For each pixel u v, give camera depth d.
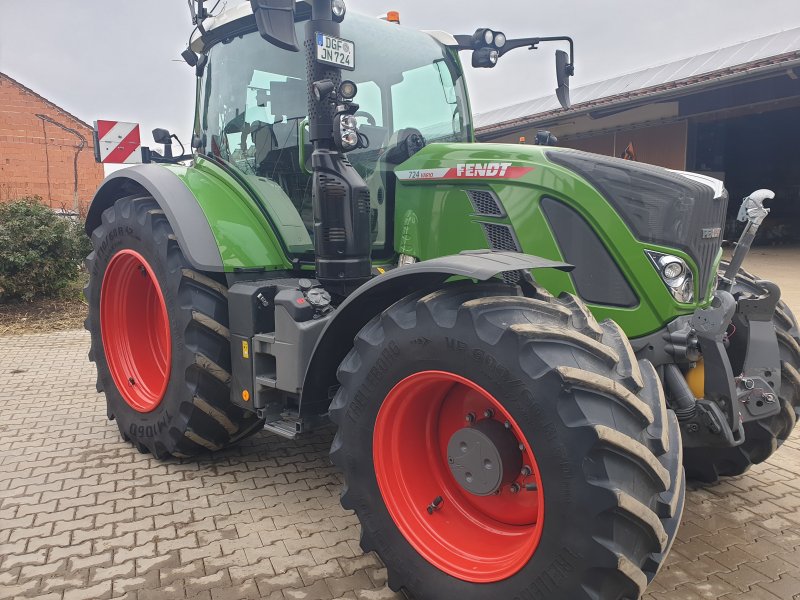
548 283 2.74
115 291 3.92
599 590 1.85
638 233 2.60
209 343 3.21
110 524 2.88
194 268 3.12
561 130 16.94
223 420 3.33
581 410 1.85
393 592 2.40
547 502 1.90
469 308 2.05
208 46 3.79
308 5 3.14
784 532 2.84
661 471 1.90
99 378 4.00
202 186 3.47
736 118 17.98
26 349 6.41
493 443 2.17
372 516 2.36
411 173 3.11
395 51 3.47
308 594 2.38
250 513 3.00
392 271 2.27
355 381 2.37
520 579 1.99
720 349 2.42
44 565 2.56
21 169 15.29
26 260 7.90
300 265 3.35
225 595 2.37
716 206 2.74
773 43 13.04
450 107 3.72
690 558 2.62
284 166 3.38
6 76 14.92
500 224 2.83
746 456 3.15
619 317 2.64
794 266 11.60
